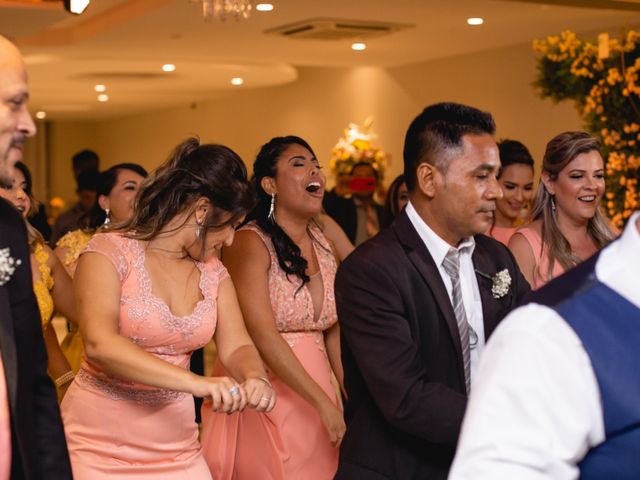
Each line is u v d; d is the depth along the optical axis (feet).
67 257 15.05
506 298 9.02
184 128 60.44
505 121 35.63
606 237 12.85
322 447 12.39
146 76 42.68
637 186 19.48
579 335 4.94
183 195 9.86
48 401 7.07
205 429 12.70
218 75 42.29
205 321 10.01
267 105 50.98
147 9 26.84
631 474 4.95
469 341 8.72
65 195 74.18
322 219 14.35
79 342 14.44
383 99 42.14
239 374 9.75
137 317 9.68
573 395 4.90
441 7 26.35
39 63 37.22
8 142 6.37
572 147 12.47
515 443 4.88
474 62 36.83
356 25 29.22
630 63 19.54
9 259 6.75
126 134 69.15
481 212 8.41
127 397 9.88
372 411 8.75
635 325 4.96
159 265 9.94
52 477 6.93
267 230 12.34
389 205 16.87
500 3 25.68
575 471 4.96
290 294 12.30
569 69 20.38
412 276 8.50
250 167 52.95
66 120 72.95
